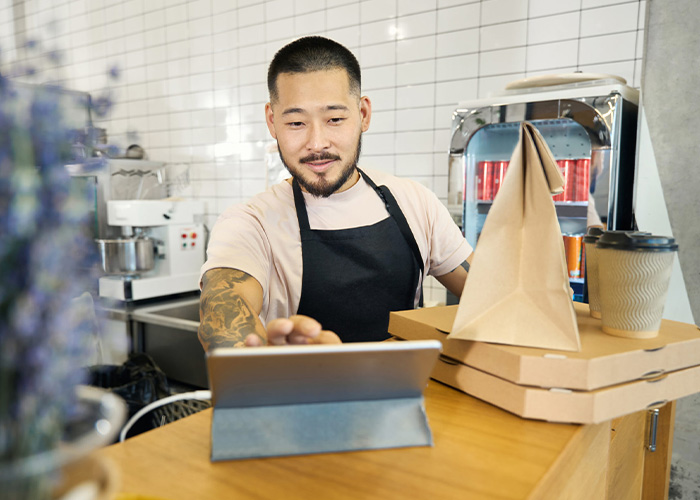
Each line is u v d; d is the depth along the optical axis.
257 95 3.09
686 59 1.69
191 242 2.95
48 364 0.33
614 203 1.80
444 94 2.54
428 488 0.54
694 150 1.69
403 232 1.36
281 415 0.63
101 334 0.38
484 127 2.13
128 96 3.67
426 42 2.57
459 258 1.43
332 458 0.60
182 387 2.55
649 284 0.74
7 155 0.32
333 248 1.28
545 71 2.30
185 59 3.36
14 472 0.32
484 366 0.76
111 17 3.66
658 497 1.14
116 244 2.62
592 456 0.75
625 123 1.88
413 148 2.65
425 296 2.75
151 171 3.09
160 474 0.57
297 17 2.92
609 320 0.79
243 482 0.55
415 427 0.64
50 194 0.33
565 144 2.06
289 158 1.12
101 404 0.39
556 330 0.73
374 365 0.59
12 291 0.32
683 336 0.80
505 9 2.36
